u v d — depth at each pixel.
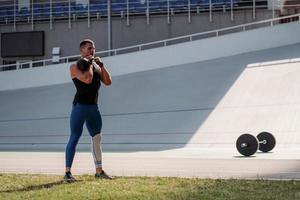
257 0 43.72
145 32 45.69
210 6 44.09
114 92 33.88
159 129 25.28
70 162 10.90
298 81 29.44
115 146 22.81
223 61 37.53
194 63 38.66
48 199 8.73
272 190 9.24
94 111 11.01
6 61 49.88
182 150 20.36
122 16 46.16
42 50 48.44
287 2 44.94
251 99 27.77
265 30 39.19
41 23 48.59
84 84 10.82
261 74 32.06
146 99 31.11
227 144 21.86
